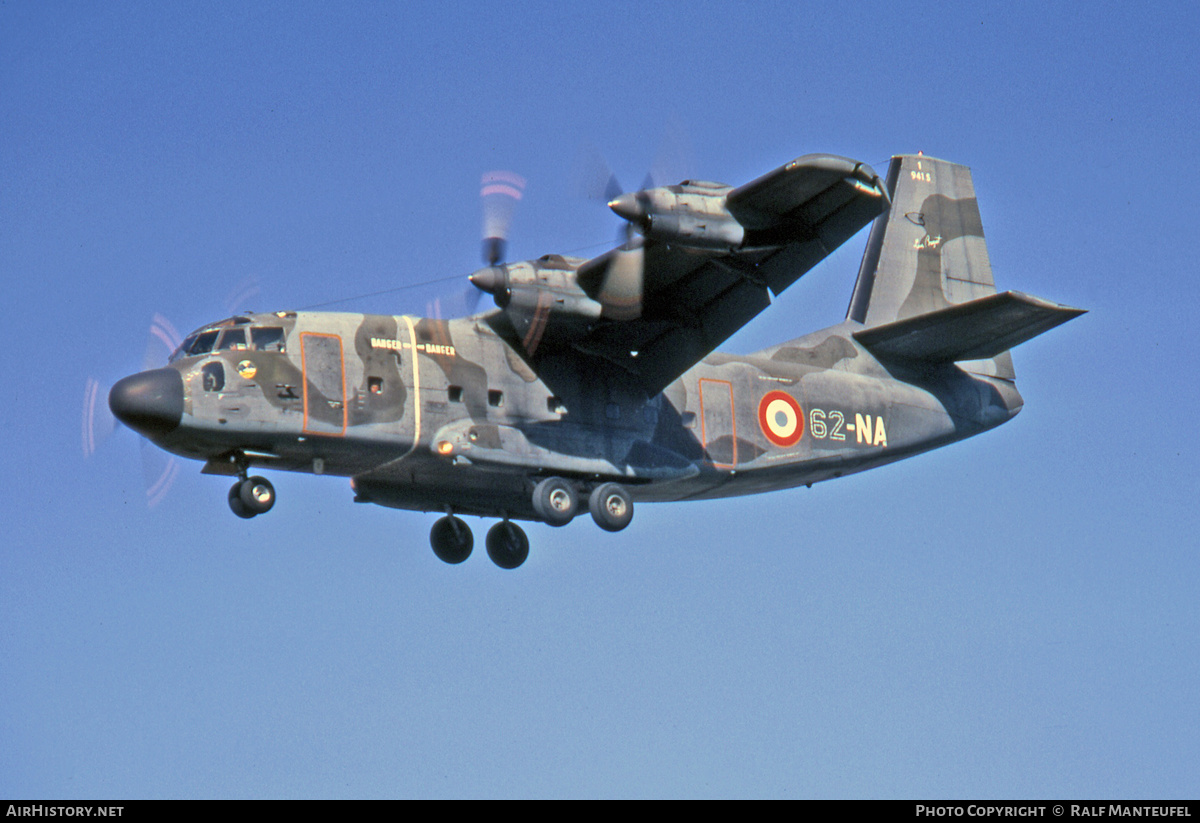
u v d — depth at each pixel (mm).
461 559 79750
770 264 69625
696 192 65562
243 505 68812
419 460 71812
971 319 82062
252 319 70000
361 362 70562
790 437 82250
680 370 76500
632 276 69312
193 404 67062
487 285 69125
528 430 73500
